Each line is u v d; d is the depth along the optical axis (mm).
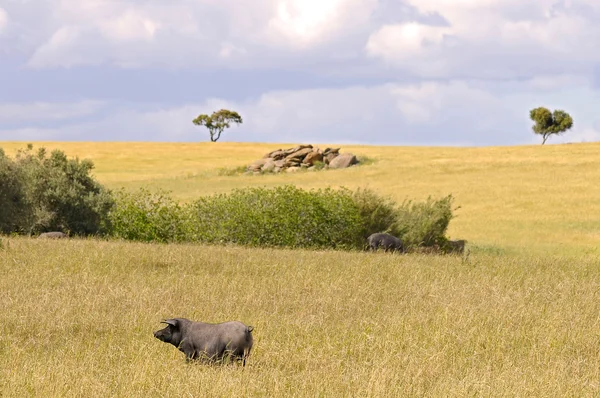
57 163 77188
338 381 20859
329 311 32469
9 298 32781
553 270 47500
